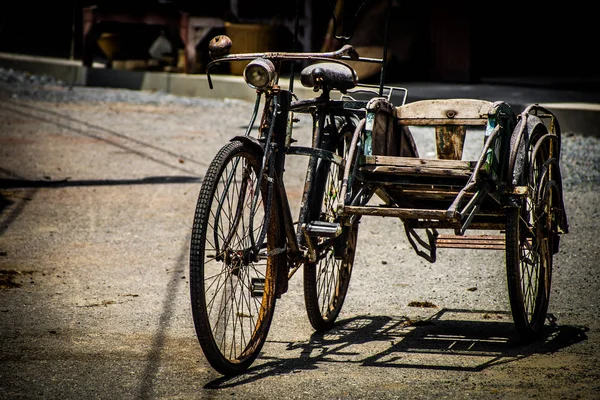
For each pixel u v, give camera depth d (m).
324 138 10.58
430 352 10.09
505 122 10.08
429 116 10.62
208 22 40.09
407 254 14.75
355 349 10.24
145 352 10.04
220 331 10.77
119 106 35.75
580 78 36.62
